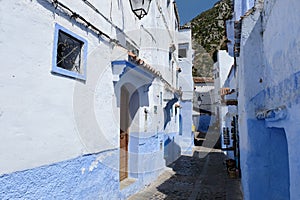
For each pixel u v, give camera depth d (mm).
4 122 2793
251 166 4758
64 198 3795
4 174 2764
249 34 5105
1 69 2773
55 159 3633
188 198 6891
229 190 7633
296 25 2486
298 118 2434
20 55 3043
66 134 3926
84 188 4371
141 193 7297
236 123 9898
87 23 4578
